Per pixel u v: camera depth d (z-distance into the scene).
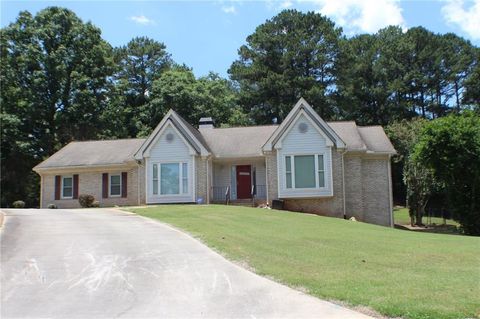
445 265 11.71
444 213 38.81
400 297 8.55
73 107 48.72
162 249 13.59
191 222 19.44
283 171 28.98
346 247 14.23
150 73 64.31
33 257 12.72
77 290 9.76
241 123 56.91
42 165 34.84
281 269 10.94
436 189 36.09
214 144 33.47
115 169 33.91
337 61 57.78
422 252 13.66
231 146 32.91
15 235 16.38
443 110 64.31
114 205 33.59
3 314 8.34
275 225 19.17
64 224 19.38
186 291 9.54
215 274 10.71
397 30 68.56
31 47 48.69
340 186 28.75
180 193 30.25
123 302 8.94
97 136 51.00
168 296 9.25
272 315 8.00
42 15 51.19
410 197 36.22
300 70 57.16
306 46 56.53
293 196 28.67
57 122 48.62
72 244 14.57
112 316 8.16
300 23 58.97
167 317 8.05
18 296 9.38
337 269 11.00
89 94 49.81
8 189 48.66
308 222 21.14
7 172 48.12
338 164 28.89
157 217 21.67
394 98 63.38
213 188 32.34
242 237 15.51
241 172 32.91
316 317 7.82
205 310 8.37
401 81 62.41
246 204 30.48
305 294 9.07
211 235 15.80
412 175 35.84
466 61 64.75
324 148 28.86
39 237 15.94
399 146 42.53
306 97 54.03
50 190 34.88
